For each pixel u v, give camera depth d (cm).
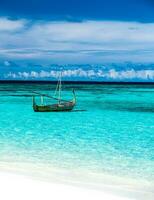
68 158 1326
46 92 5591
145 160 1302
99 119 2439
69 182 981
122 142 1659
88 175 1084
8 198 816
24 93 5206
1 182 941
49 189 895
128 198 862
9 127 2102
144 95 4606
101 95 4634
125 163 1256
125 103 3634
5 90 6094
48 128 2061
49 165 1209
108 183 1001
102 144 1606
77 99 4053
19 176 1020
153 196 881
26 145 1570
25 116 2566
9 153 1404
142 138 1777
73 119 2436
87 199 832
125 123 2269
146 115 2659
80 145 1576
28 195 842
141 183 1012
